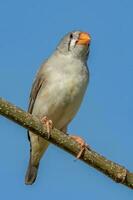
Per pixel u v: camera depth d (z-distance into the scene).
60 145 7.34
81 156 7.16
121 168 7.00
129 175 6.96
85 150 7.18
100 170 7.12
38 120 7.23
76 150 7.26
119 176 6.92
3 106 6.93
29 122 7.16
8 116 7.04
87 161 7.15
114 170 6.99
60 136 7.30
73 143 7.30
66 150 7.36
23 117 7.10
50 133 7.26
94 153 7.16
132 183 6.96
